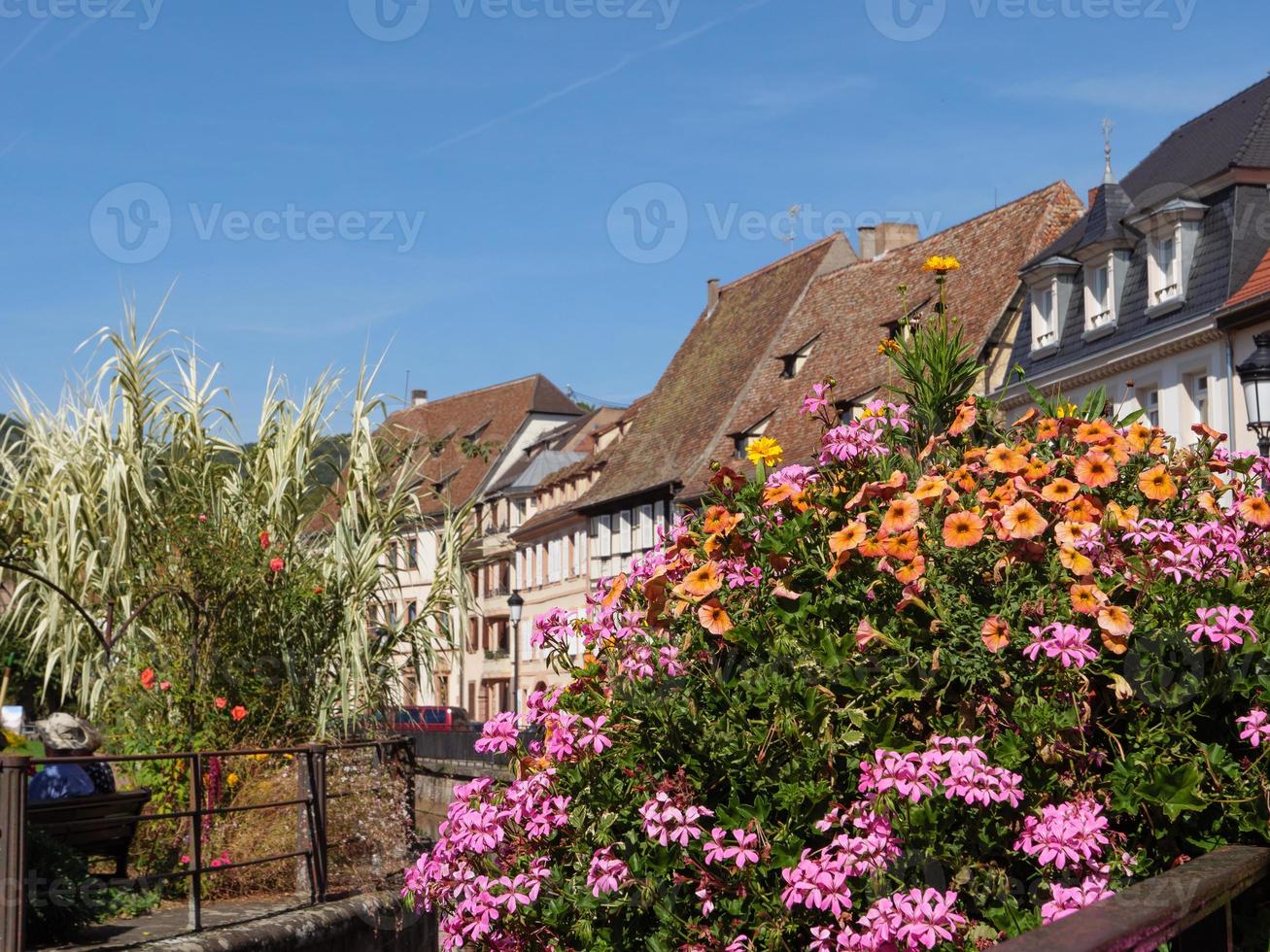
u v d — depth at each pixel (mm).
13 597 10078
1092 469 4434
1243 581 4195
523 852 4570
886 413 5086
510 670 64688
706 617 4383
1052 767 3803
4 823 5910
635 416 55031
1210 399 26047
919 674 4020
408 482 10547
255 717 9359
